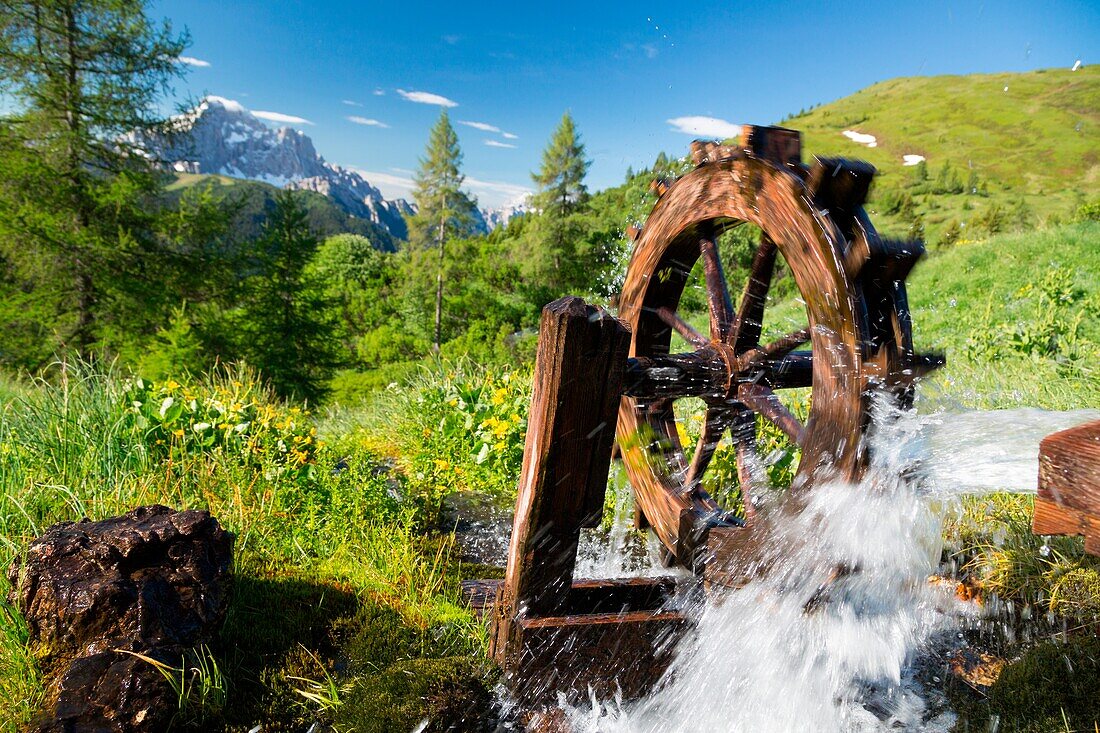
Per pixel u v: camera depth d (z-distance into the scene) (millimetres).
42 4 12633
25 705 2055
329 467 3920
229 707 2230
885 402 2221
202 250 14148
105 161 13609
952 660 2369
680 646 2334
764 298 2785
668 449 3057
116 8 13242
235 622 2639
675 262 3066
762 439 3779
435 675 2270
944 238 22375
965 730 2084
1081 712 2020
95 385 4395
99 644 2145
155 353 12133
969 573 2773
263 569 3059
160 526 2404
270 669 2416
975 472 2109
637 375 2580
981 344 6039
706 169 2736
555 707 2252
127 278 13180
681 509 2834
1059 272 7992
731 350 2773
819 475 2312
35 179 12641
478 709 2213
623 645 2283
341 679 2404
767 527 2416
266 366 14070
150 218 13609
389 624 2662
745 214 2551
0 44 12602
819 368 2328
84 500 3316
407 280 38375
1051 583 2580
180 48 13828
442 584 3068
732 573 2486
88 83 13375
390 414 6789
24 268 12938
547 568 2246
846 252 2148
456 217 35688
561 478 2178
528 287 33344
